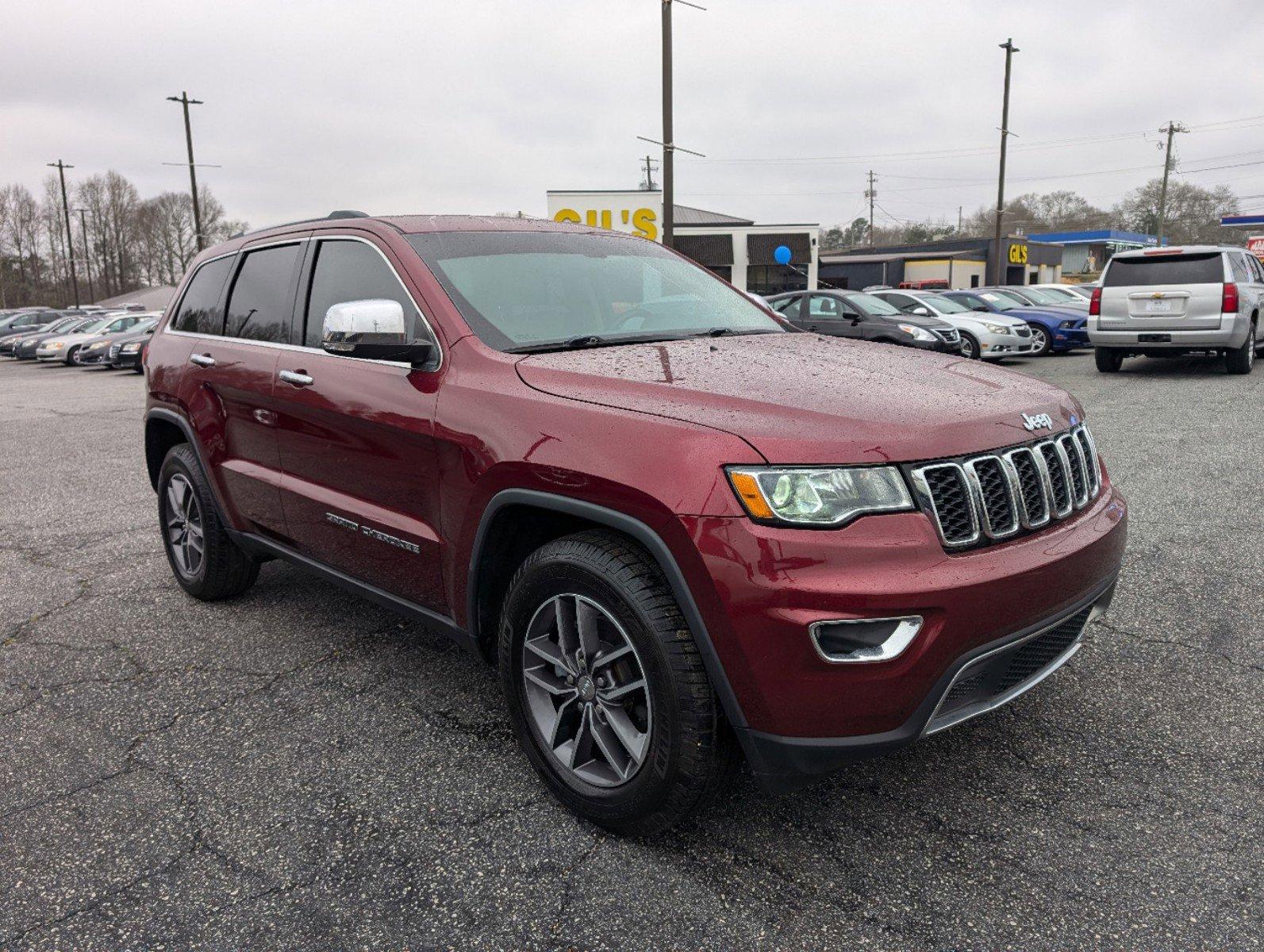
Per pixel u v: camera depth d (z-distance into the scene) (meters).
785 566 1.98
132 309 46.31
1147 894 2.11
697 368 2.57
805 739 2.04
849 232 117.44
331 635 3.86
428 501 2.74
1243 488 5.81
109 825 2.50
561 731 2.50
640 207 24.50
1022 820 2.42
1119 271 12.31
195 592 4.24
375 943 2.03
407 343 2.78
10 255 89.25
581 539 2.33
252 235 3.99
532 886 2.21
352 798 2.61
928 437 2.15
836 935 2.01
